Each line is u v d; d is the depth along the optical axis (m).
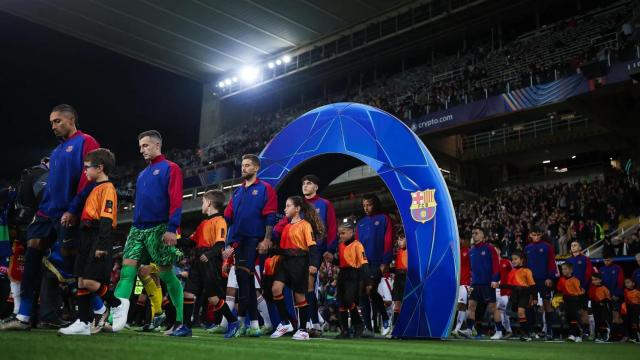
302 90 37.06
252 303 6.36
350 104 8.65
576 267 10.43
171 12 29.33
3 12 28.95
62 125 5.07
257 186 6.36
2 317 6.37
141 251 5.34
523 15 27.62
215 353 3.03
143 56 34.41
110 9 29.08
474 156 26.25
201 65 36.09
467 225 20.20
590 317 11.38
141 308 7.40
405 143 7.76
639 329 10.79
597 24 23.25
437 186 7.36
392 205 25.20
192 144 40.91
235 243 6.23
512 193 21.94
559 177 25.14
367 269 6.97
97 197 4.59
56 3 28.53
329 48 32.88
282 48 33.72
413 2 28.67
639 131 21.72
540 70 21.22
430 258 7.21
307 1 28.31
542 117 24.33
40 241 4.98
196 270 5.70
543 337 10.23
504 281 10.30
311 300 7.34
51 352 2.57
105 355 2.58
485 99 21.06
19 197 5.84
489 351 4.97
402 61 32.50
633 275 10.98
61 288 6.16
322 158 8.95
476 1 26.50
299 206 6.13
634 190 17.30
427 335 7.03
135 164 39.00
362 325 7.23
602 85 17.70
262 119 36.59
